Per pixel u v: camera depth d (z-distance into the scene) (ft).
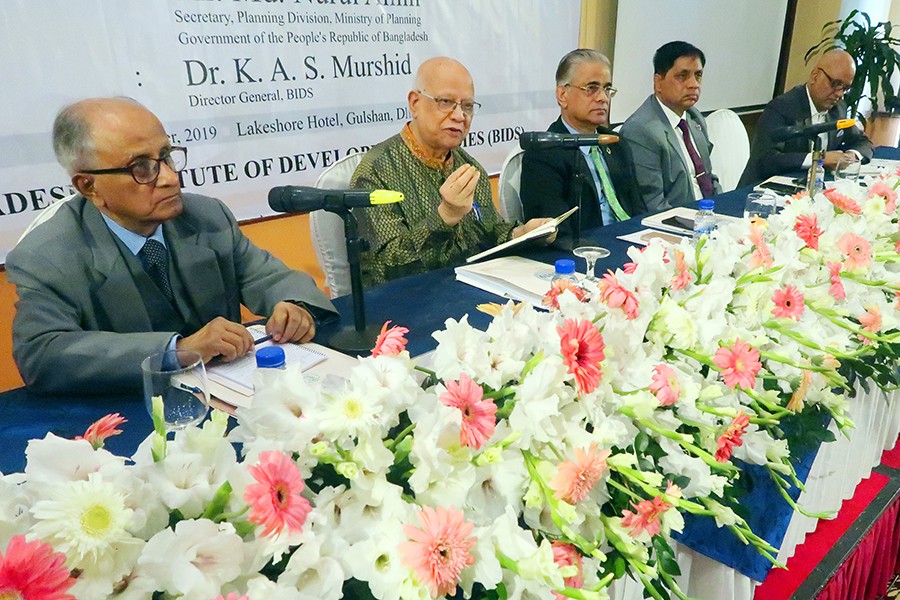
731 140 10.99
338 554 1.58
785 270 3.35
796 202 4.22
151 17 6.72
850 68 10.11
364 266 5.59
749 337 2.88
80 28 6.35
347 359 3.64
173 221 4.50
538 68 10.16
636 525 1.98
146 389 2.70
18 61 6.11
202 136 7.36
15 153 6.28
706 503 2.36
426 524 1.56
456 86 5.71
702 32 12.42
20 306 3.70
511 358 2.08
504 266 4.92
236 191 7.78
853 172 7.98
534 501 1.84
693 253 3.15
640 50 11.41
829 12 15.19
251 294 4.71
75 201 4.17
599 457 1.88
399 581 1.53
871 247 3.98
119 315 4.08
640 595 2.97
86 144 3.80
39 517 1.24
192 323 4.46
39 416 3.20
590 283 3.59
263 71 7.58
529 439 1.87
